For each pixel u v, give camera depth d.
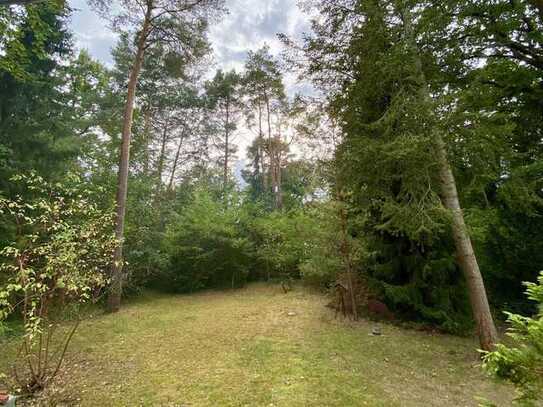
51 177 8.19
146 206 11.95
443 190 5.77
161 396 3.91
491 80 7.33
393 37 6.16
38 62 9.04
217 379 4.38
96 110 15.18
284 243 12.06
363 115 6.87
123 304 9.80
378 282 7.61
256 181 27.14
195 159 21.44
